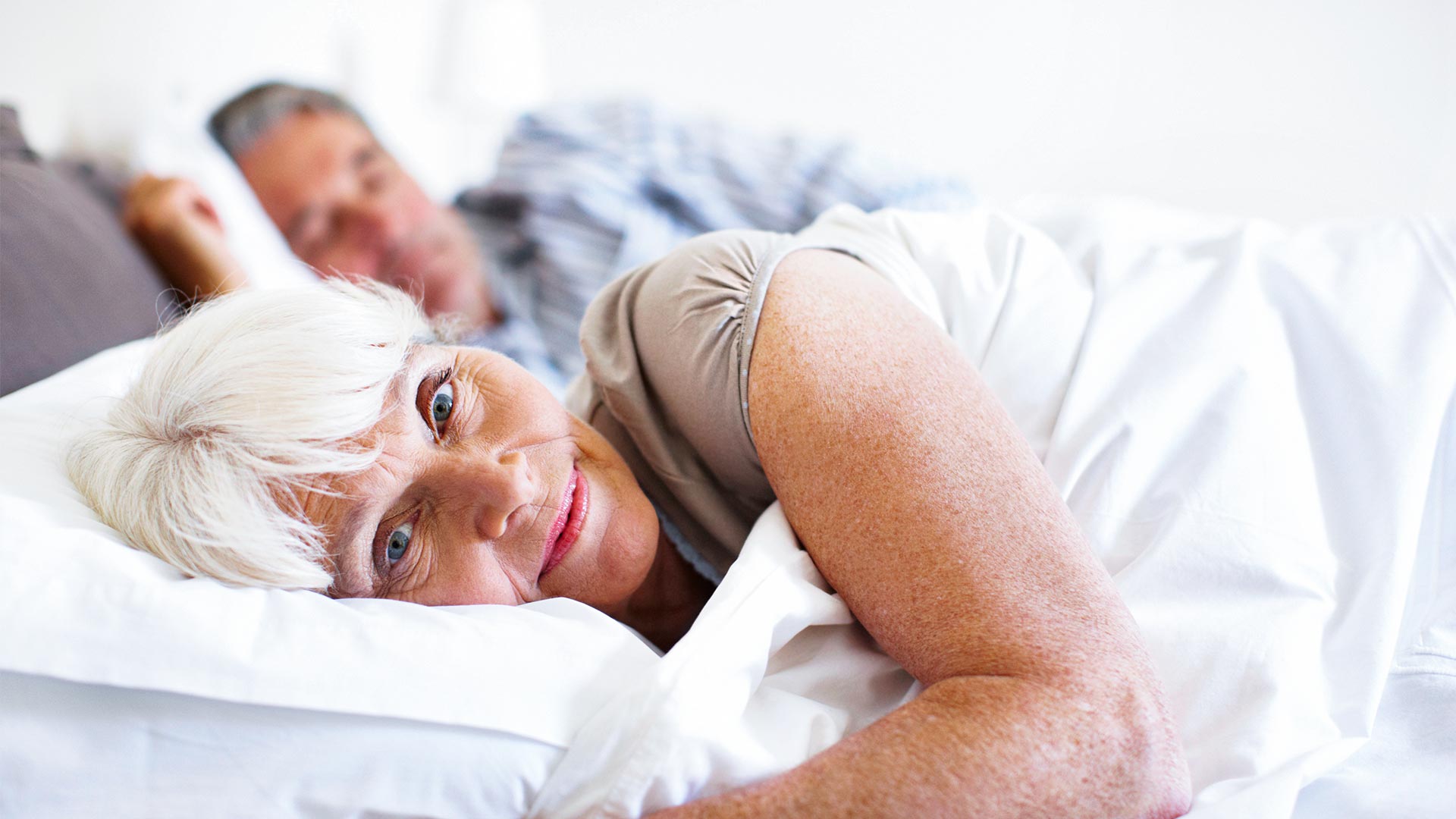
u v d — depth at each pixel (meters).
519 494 0.65
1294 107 1.68
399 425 0.65
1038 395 0.78
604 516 0.72
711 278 0.73
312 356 0.62
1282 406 0.77
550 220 1.64
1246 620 0.65
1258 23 1.67
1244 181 1.68
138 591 0.56
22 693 0.54
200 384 0.62
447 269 1.71
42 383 0.86
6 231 1.04
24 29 1.58
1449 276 0.85
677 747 0.54
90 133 1.65
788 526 0.69
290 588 0.61
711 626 0.59
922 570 0.58
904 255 0.82
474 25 1.89
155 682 0.54
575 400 0.91
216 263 1.57
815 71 1.98
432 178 2.01
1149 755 0.52
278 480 0.60
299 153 1.72
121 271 1.22
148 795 0.55
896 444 0.60
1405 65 1.59
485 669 0.57
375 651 0.57
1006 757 0.50
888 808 0.50
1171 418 0.74
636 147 1.72
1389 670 0.66
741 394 0.68
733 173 1.65
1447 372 0.77
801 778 0.53
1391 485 0.72
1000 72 1.87
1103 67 1.80
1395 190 1.59
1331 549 0.71
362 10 1.87
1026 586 0.56
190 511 0.60
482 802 0.56
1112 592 0.58
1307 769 0.58
